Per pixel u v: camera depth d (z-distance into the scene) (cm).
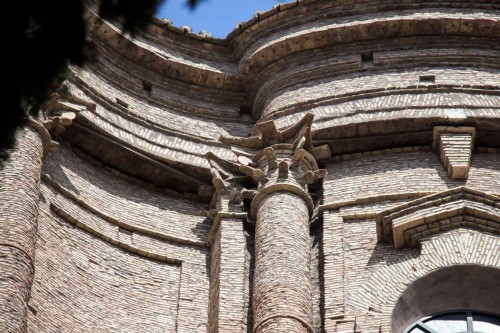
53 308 2977
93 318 3053
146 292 3183
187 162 3469
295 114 3547
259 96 3700
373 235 3222
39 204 3120
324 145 3434
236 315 3072
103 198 3334
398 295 3050
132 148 3422
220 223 3297
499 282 3061
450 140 3397
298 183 3291
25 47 1811
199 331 3139
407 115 3444
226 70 3769
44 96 1862
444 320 3066
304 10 3722
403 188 3341
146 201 3406
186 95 3706
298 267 3083
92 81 3506
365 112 3481
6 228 2909
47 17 1817
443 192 3203
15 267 2841
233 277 3156
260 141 3412
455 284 3088
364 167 3419
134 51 3641
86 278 3112
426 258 3106
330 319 3022
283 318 2938
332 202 3325
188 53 3766
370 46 3681
